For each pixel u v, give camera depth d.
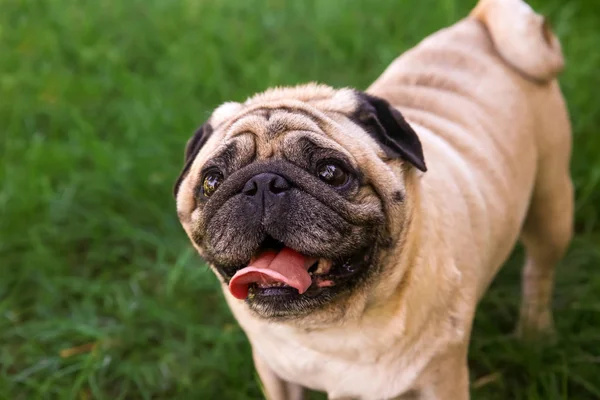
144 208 1.10
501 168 0.76
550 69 0.82
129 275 1.03
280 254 0.60
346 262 0.60
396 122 0.64
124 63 1.40
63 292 1.00
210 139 0.65
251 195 0.58
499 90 0.80
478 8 0.88
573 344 0.86
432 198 0.67
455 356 0.67
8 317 0.96
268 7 1.52
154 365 0.90
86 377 0.88
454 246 0.67
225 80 1.32
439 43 0.84
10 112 1.31
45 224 1.07
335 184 0.59
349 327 0.64
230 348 0.90
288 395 0.75
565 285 0.96
